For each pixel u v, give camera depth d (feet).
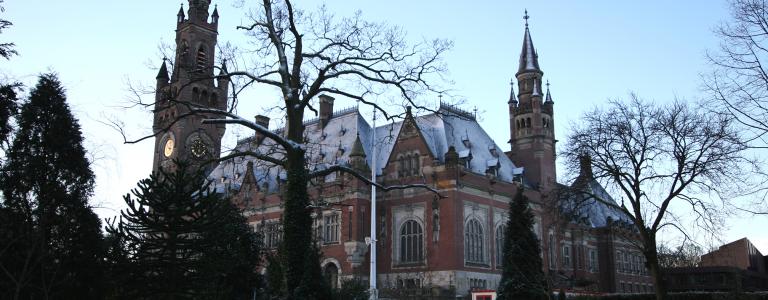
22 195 98.68
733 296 200.75
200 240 90.38
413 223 246.68
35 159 100.07
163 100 108.68
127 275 88.02
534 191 280.31
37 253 93.45
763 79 79.97
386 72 116.26
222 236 107.04
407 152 254.88
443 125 264.72
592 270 331.16
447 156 243.40
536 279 157.58
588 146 165.27
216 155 134.10
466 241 240.12
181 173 90.27
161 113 305.53
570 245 314.76
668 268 292.40
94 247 97.45
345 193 253.85
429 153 247.70
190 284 90.43
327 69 111.04
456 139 263.49
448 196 239.09
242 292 141.79
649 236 155.43
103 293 94.38
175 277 88.53
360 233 248.93
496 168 263.49
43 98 104.42
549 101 302.66
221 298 111.86
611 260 336.90
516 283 156.76
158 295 89.81
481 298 192.24
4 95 100.78
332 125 293.02
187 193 88.99
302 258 100.89
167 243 87.61
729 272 289.33
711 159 150.41
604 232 342.23
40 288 90.74
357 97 116.26
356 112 288.30
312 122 302.45
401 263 245.65
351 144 273.33
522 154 294.66
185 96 294.66
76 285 95.81
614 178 164.25
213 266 93.30
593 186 178.09
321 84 111.86
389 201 255.09
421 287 231.71
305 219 103.24
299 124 108.47
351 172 112.27
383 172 259.80
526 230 162.40
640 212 165.48
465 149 261.24
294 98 107.76
